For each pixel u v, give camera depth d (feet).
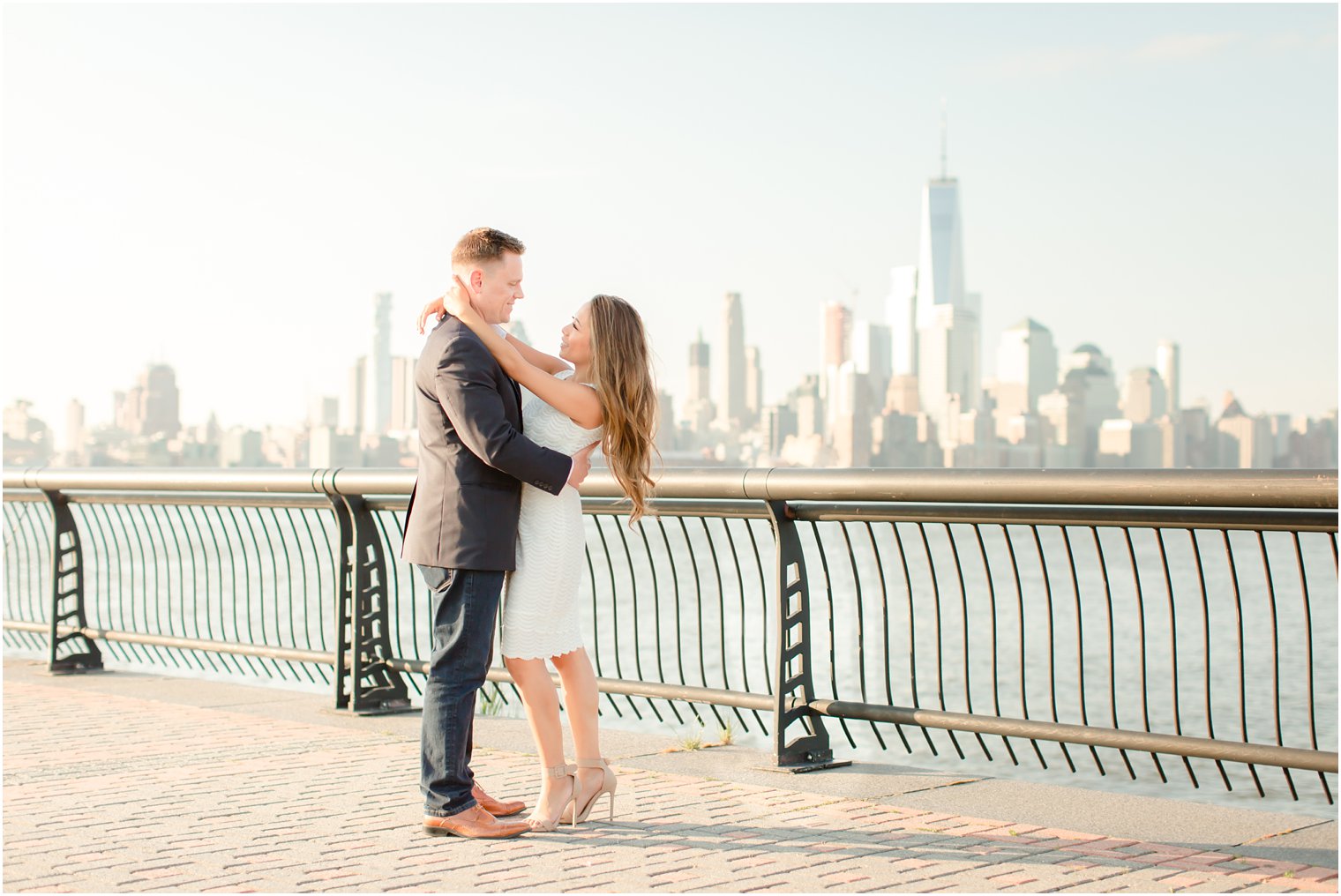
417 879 12.39
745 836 13.91
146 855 13.28
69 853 13.35
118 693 24.38
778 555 17.46
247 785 16.58
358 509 22.26
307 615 23.34
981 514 15.84
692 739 18.95
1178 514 14.30
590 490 18.99
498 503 13.78
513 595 14.10
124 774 17.22
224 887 12.17
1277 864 12.69
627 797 15.80
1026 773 29.12
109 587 27.45
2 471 27.53
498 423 13.41
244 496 24.29
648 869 12.71
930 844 13.57
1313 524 13.32
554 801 14.24
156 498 26.00
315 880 12.38
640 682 19.54
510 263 13.96
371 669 22.29
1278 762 13.74
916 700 16.84
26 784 16.63
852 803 15.39
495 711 22.76
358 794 16.06
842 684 44.39
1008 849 13.33
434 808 13.94
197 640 25.46
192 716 21.86
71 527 27.63
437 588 13.97
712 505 18.19
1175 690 14.64
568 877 12.42
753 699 17.89
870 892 11.89
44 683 25.84
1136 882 12.17
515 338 14.83
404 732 20.42
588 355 14.67
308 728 20.72
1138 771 30.07
